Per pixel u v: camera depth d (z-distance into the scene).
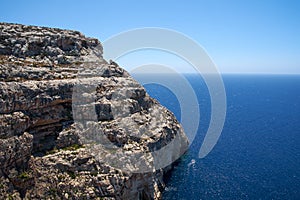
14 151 57.28
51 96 66.62
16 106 60.03
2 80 60.72
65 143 67.06
